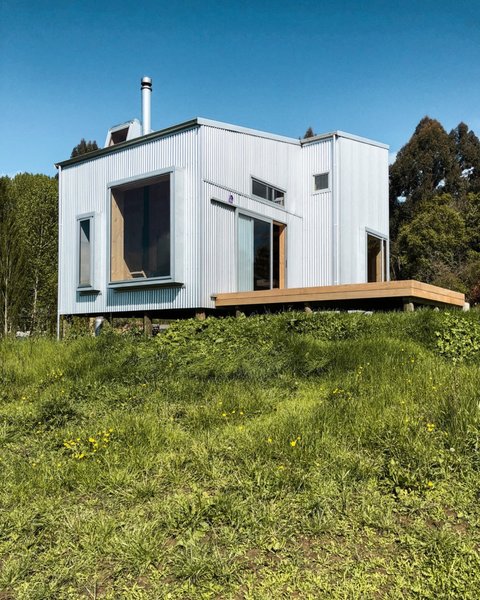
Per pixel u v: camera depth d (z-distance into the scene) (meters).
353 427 3.60
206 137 8.91
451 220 23.81
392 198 31.36
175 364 6.45
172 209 8.83
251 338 7.06
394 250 25.81
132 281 9.37
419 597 1.99
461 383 4.29
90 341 8.16
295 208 11.27
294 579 2.12
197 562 2.21
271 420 4.04
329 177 11.05
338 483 2.88
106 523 2.57
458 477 2.92
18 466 3.43
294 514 2.62
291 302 8.52
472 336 6.44
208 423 4.11
